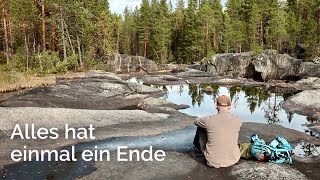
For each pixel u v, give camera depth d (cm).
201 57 8106
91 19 5772
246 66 5206
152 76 4750
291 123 1661
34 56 4466
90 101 2130
